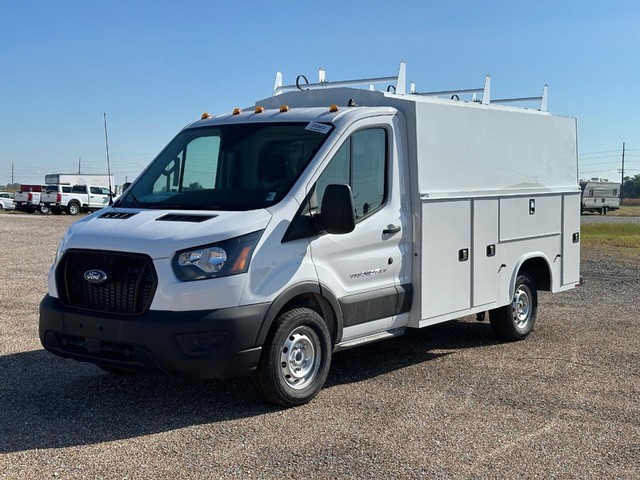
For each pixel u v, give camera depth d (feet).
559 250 31.50
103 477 15.40
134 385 22.53
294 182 20.75
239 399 21.15
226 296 18.65
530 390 22.50
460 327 32.78
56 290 20.26
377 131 23.09
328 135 21.66
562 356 27.14
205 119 24.79
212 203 21.17
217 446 17.31
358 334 22.54
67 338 20.11
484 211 26.86
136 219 20.45
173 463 16.22
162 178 23.22
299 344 20.57
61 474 15.55
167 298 18.47
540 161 30.19
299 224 20.36
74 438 17.79
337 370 24.77
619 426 19.20
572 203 32.22
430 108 24.44
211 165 22.62
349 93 24.93
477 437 18.20
